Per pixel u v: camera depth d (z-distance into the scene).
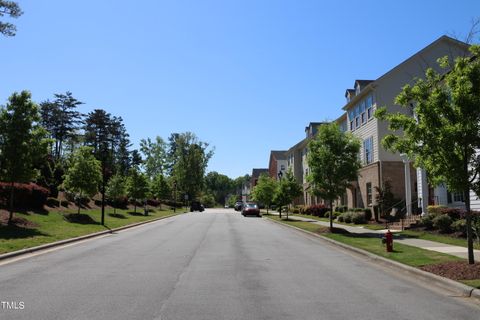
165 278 10.85
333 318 7.25
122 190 46.50
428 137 11.34
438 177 11.55
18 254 15.08
